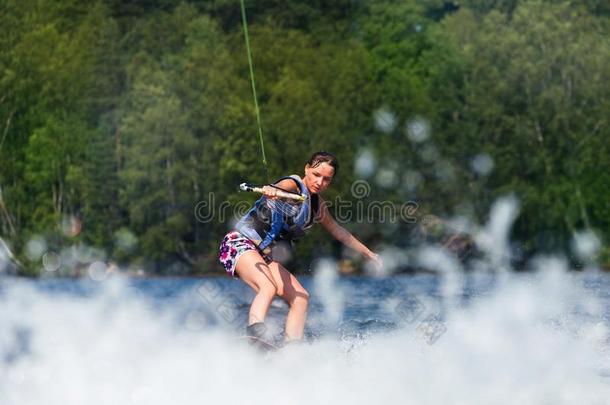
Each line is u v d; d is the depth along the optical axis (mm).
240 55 149750
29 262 135500
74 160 143000
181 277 125062
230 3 164375
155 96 142875
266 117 140625
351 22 163375
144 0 167250
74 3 160375
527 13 143500
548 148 139750
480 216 138250
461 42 149125
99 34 153875
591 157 138000
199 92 143750
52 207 141625
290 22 162625
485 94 142250
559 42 140625
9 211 139875
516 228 136875
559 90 138500
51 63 146875
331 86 146250
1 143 141875
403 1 159000
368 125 144250
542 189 139125
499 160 139875
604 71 139125
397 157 140000
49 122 143250
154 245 136625
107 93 149500
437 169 140875
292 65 147875
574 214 137125
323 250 117562
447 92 147375
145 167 138500
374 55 155875
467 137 142375
